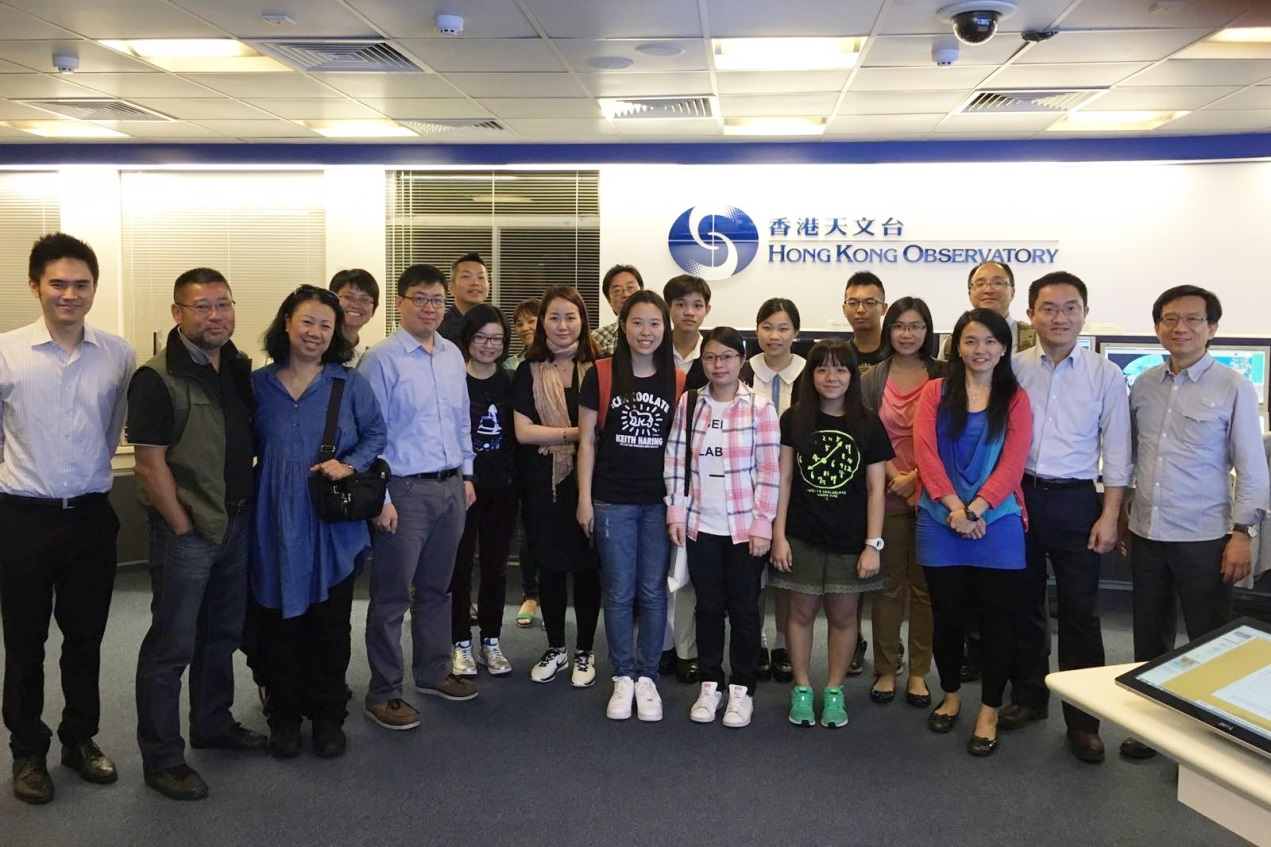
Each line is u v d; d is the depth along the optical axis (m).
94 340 2.60
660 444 3.09
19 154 7.79
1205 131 6.76
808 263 7.38
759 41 4.84
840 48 4.98
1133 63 5.08
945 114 6.32
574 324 3.41
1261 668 1.37
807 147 7.23
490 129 7.00
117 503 5.12
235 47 5.12
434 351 3.13
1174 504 2.74
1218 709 1.30
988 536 2.82
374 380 2.99
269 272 7.94
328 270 7.82
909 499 3.24
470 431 3.29
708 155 7.34
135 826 2.43
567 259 7.67
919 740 3.01
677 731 3.07
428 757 2.86
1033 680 3.04
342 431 2.77
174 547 2.53
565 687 3.47
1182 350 2.72
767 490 3.02
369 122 6.86
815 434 3.04
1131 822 2.48
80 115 6.70
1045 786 2.69
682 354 3.58
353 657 3.77
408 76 5.52
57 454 2.49
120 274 7.93
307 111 6.50
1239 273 6.95
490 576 3.61
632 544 3.12
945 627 3.00
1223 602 2.75
